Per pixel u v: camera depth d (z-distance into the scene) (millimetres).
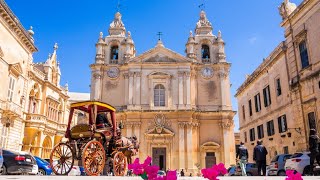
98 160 10414
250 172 25250
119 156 12289
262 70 32562
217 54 40562
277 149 28922
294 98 24297
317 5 21219
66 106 45969
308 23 22453
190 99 37875
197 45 41094
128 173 14250
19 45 29766
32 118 32250
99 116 12328
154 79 38781
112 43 41438
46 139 36156
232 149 36656
